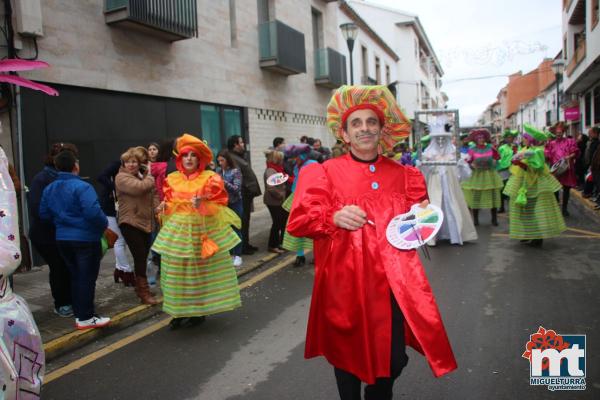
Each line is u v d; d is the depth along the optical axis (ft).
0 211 7.21
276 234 25.29
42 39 22.71
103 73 25.88
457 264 21.30
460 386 10.38
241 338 13.97
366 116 7.75
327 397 10.30
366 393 7.82
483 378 10.68
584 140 45.14
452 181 25.94
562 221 23.66
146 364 12.50
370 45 76.33
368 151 7.83
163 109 30.40
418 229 6.94
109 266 22.25
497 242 25.82
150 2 26.91
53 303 16.97
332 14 57.00
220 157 22.81
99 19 25.70
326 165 7.85
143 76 28.55
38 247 15.25
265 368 11.88
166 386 11.21
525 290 17.06
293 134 46.75
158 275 20.45
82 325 14.32
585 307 15.02
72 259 14.40
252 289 19.15
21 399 7.22
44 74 22.77
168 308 14.40
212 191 14.17
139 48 28.30
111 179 18.01
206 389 10.95
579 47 55.67
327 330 7.52
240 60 38.32
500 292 16.93
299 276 20.94
